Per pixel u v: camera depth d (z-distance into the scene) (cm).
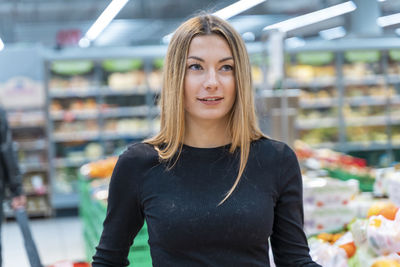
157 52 912
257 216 135
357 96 996
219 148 143
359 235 176
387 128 1007
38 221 843
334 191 245
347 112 991
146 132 930
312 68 979
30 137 873
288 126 359
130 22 1617
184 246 135
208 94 140
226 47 141
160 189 139
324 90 997
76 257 601
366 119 994
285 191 142
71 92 890
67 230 760
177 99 142
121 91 912
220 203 135
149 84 920
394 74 997
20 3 1386
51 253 624
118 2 1063
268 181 140
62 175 890
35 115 870
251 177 140
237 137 142
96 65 905
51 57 860
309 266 138
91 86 905
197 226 134
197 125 145
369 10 1102
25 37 1902
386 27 1340
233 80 143
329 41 966
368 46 973
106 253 147
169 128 143
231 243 135
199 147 144
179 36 143
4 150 392
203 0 1370
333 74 982
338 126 987
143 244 280
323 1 1217
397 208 183
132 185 143
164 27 1738
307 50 956
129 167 143
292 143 361
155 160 142
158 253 138
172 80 143
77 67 895
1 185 392
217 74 141
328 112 999
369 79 988
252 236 135
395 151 1009
